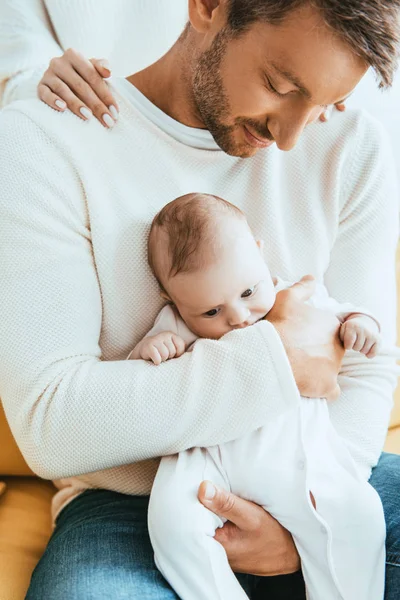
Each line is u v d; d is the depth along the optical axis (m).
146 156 1.07
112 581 0.88
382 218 1.22
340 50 0.85
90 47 1.42
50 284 0.97
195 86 1.01
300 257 1.19
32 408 0.95
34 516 1.26
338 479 0.98
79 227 1.02
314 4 0.83
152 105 1.07
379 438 1.13
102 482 1.09
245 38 0.90
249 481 0.96
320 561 0.96
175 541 0.88
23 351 0.95
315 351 1.05
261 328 0.96
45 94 1.04
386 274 1.23
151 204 1.08
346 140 1.17
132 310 1.07
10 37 1.32
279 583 1.08
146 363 0.98
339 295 1.22
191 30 1.05
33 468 0.98
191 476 0.95
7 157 1.00
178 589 0.89
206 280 1.01
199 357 0.95
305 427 1.02
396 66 0.88
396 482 1.09
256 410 0.94
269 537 0.96
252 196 1.16
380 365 1.17
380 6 0.82
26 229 0.98
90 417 0.93
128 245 1.05
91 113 1.05
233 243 1.01
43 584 0.90
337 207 1.19
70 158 1.01
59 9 1.37
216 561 0.88
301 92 0.90
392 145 1.72
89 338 1.00
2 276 0.97
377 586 0.96
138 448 0.94
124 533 0.98
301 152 1.18
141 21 1.42
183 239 1.01
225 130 1.02
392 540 1.00
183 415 0.93
